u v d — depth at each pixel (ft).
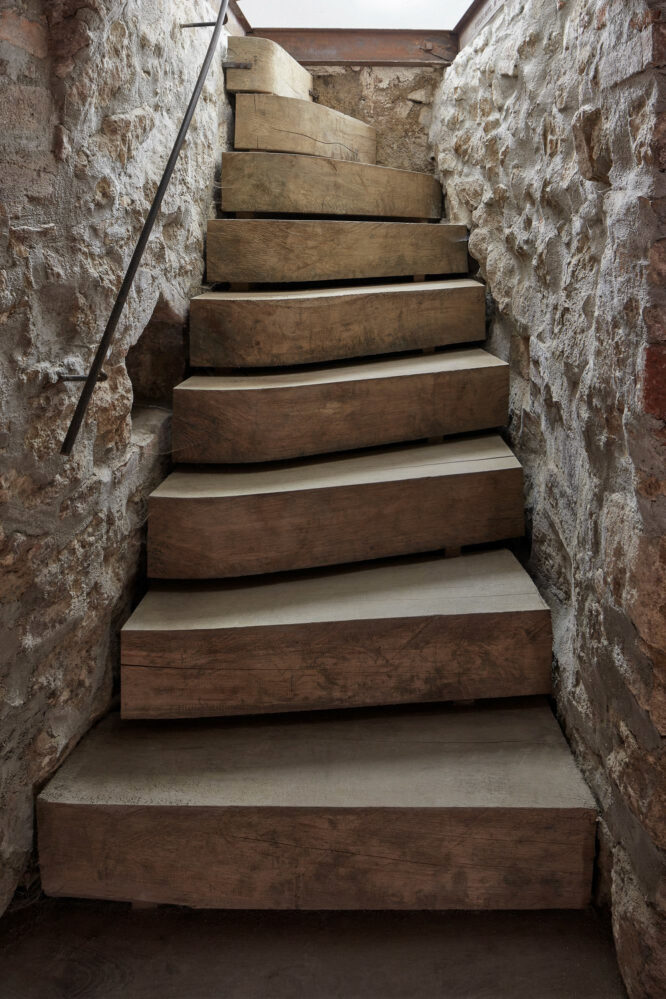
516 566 7.07
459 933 5.24
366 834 5.27
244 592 6.67
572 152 5.86
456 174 9.98
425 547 7.21
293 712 6.39
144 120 6.13
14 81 4.27
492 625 6.15
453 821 5.25
